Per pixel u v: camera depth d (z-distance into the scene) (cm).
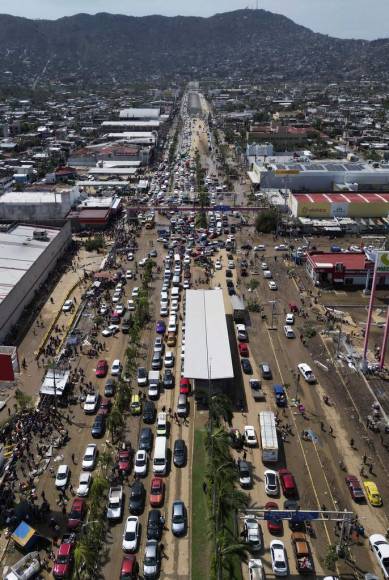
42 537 6725
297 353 11106
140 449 8250
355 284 14412
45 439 8556
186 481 7700
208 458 7512
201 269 15688
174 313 12606
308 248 17188
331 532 6856
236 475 7238
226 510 6656
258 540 6606
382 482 7662
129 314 12544
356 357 10875
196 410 9275
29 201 19950
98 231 19188
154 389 9694
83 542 6350
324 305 13300
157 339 11325
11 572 6234
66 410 9306
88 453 8062
